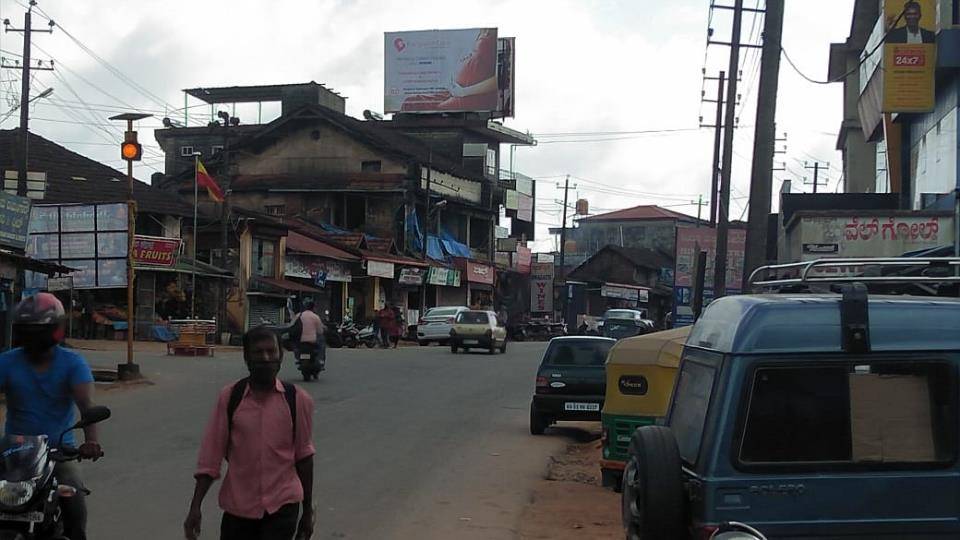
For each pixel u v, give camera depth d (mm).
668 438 4949
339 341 36562
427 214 54688
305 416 5277
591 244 99000
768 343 4770
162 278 35062
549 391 15445
